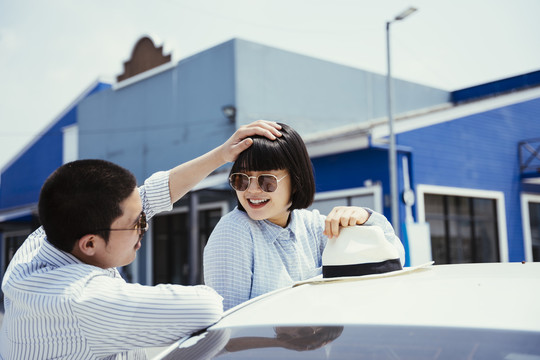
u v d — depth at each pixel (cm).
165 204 183
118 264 145
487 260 1212
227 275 165
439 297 112
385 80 1639
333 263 154
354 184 1054
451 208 1158
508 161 1298
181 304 124
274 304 125
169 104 1405
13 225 1988
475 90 1719
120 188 135
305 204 182
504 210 1267
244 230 170
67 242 134
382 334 96
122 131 1545
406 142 1064
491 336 89
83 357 128
